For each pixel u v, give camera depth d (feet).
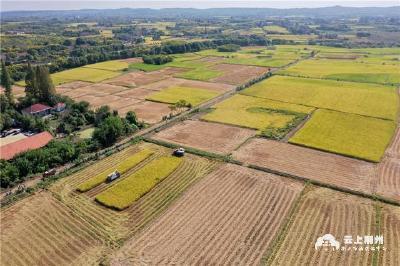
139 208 177.06
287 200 182.80
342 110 327.06
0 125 277.85
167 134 272.51
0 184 197.06
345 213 171.12
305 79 463.83
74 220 168.04
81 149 235.81
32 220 168.55
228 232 158.20
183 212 173.27
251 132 274.98
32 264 141.08
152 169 214.07
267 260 140.87
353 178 204.64
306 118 307.37
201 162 225.35
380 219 166.40
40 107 316.81
